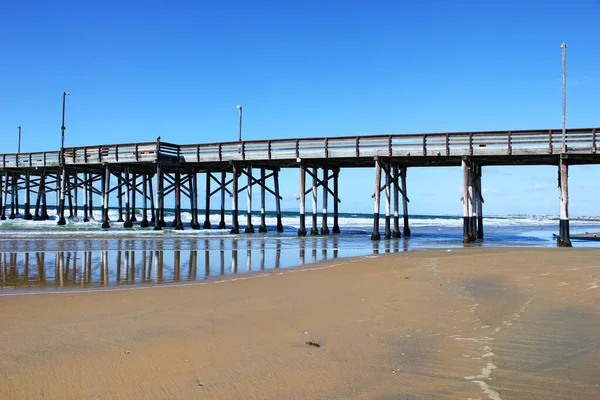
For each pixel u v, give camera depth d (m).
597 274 11.52
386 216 26.11
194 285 10.43
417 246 21.69
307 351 5.60
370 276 11.65
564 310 7.59
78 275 12.06
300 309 7.89
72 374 4.82
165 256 16.33
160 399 4.25
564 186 21.64
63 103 35.31
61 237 23.16
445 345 5.80
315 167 30.23
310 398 4.27
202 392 4.40
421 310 7.73
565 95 21.50
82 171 37.56
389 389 4.45
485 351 5.55
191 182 34.31
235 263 14.69
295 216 85.62
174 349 5.66
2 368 4.98
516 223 87.56
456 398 4.23
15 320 7.07
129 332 6.44
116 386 4.53
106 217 32.62
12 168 40.12
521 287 9.78
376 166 24.97
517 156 22.67
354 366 5.07
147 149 30.75
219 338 6.15
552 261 14.37
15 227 31.61
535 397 4.24
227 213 83.00
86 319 7.18
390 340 6.04
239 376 4.79
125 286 10.41
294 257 16.47
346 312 7.64
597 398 4.21
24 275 11.96
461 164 25.17
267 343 5.92
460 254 16.78
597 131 21.09
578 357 5.31
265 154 27.89
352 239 26.52
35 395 4.30
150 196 40.78
